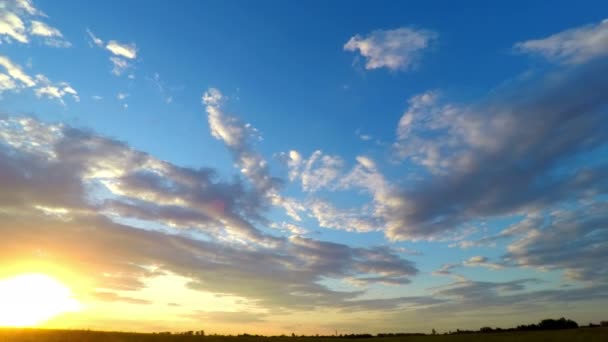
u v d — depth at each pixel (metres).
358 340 82.94
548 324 87.38
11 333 67.00
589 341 58.91
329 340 81.00
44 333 69.31
